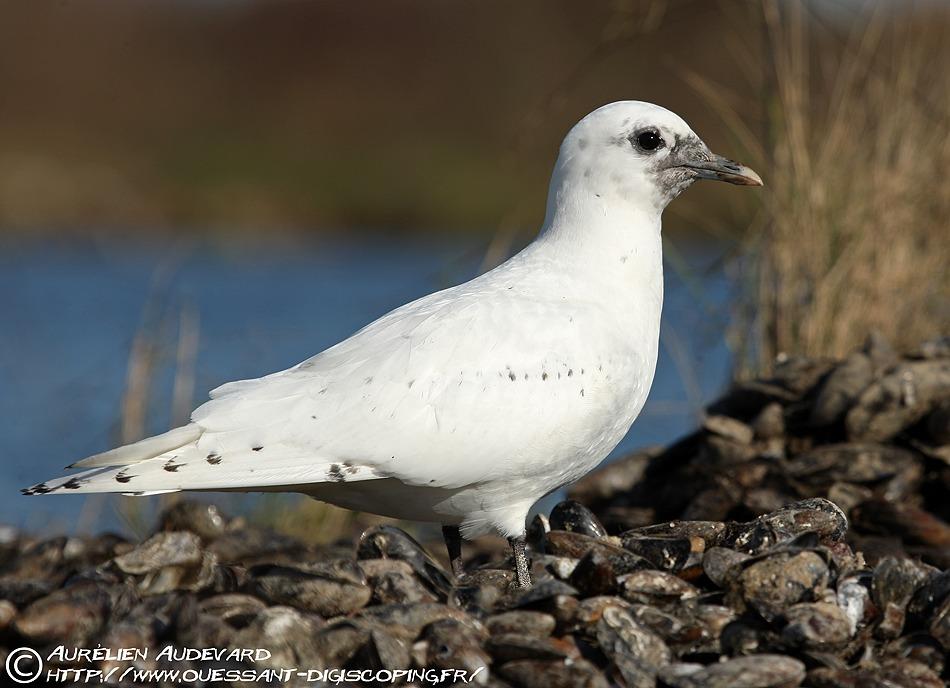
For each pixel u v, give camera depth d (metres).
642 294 8.66
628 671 6.77
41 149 38.19
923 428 11.08
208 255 30.14
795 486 10.59
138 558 7.90
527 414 7.88
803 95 13.70
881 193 13.39
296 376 7.98
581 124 8.75
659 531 8.52
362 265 28.23
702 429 11.49
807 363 12.02
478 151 38.91
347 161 39.12
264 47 45.16
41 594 7.54
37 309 22.92
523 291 8.34
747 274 13.67
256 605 7.28
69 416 16.95
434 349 7.89
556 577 8.09
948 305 13.71
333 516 12.88
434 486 7.89
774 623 7.10
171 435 7.66
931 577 7.56
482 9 42.56
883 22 14.40
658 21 14.53
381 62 43.91
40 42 42.75
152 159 38.50
